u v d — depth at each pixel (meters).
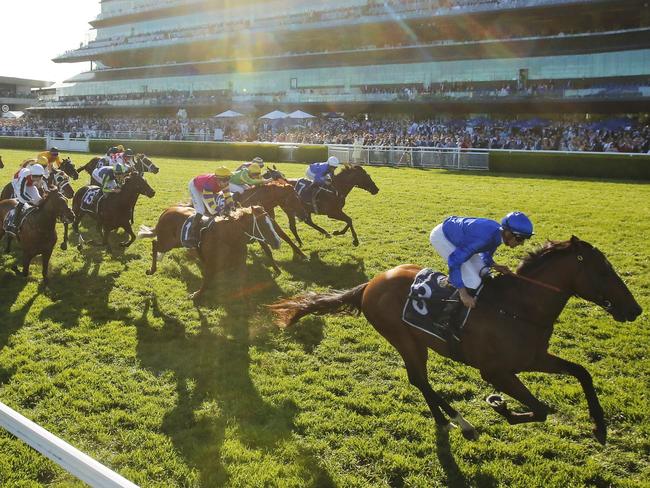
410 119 36.22
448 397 4.64
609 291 3.62
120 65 59.19
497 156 21.75
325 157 25.67
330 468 3.68
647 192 15.70
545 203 13.66
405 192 15.50
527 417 3.77
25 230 7.27
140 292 7.20
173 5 53.34
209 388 4.71
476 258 3.89
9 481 3.52
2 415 2.77
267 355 5.38
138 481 3.54
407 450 3.89
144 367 5.12
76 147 33.56
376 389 4.75
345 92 39.53
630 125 28.94
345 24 41.12
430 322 3.96
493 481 3.57
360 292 4.48
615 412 4.35
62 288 7.34
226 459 3.77
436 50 37.28
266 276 7.94
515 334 3.69
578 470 3.66
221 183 6.71
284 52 46.56
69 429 4.09
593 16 34.06
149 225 11.05
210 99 43.88
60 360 5.19
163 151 30.92
